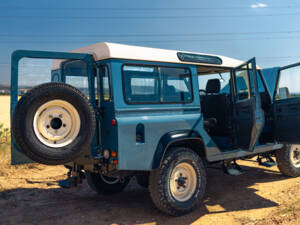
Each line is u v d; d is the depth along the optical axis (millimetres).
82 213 4848
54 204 5328
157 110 4598
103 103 4328
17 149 3891
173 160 4551
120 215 4738
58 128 3805
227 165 5773
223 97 6223
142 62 4527
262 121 5180
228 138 6156
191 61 5168
